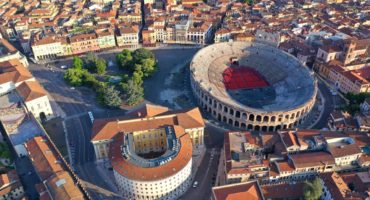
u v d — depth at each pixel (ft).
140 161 555.28
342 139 615.16
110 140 617.21
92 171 627.46
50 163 574.97
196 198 573.74
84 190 533.14
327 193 534.37
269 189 538.88
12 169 627.46
